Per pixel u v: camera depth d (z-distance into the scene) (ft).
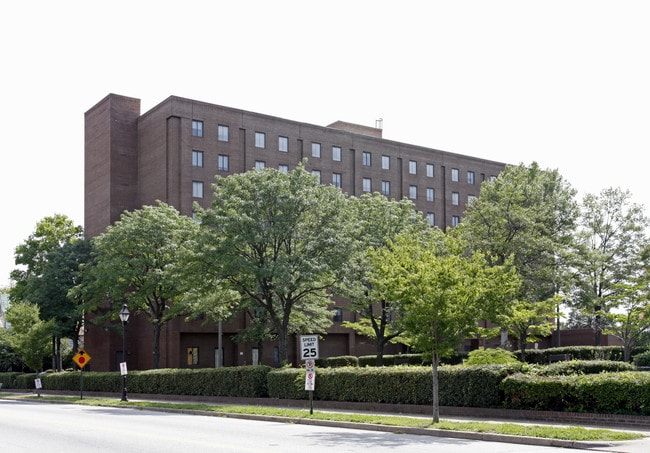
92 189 230.27
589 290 164.66
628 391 64.08
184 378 125.90
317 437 59.21
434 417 67.31
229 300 137.08
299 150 232.53
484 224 130.93
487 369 76.59
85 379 160.66
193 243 125.08
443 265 69.10
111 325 198.18
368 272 128.77
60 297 196.95
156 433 62.90
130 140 223.10
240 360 206.80
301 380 98.99
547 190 166.71
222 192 125.18
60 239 227.20
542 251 130.31
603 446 50.03
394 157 258.37
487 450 49.39
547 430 56.54
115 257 158.30
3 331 237.66
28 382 190.70
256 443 54.03
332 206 125.90
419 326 68.64
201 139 209.97
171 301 182.19
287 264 117.19
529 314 112.16
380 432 64.69
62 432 64.69
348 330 232.12
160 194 208.23
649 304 136.87
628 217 200.03
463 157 279.90
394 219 145.89
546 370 78.48
